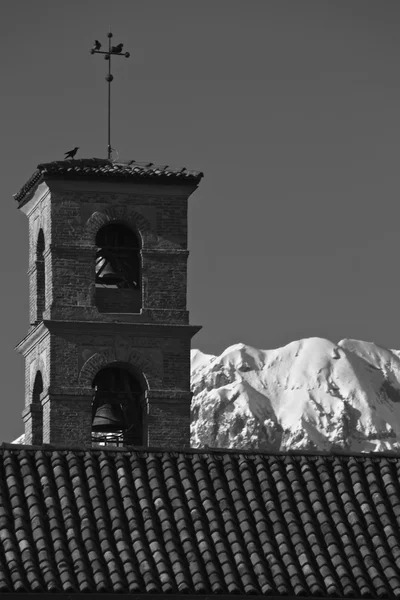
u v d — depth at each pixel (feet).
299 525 310.04
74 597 291.79
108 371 380.17
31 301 390.21
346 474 320.29
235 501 311.88
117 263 383.04
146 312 378.32
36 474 311.27
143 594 293.84
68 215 378.12
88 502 307.58
